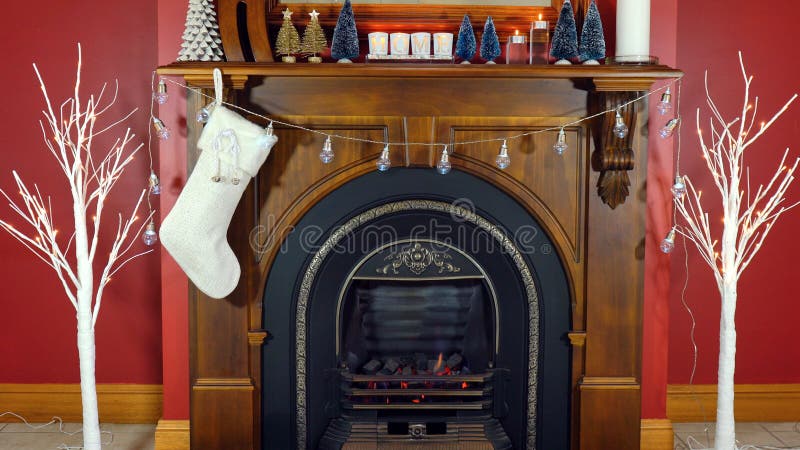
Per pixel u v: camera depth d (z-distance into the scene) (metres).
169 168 2.78
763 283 3.23
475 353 2.81
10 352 3.19
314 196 2.65
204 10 2.52
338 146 2.63
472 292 2.80
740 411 3.25
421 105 2.61
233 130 2.42
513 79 2.60
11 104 3.08
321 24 2.73
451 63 2.62
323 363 2.75
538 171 2.65
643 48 2.55
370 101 2.60
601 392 2.71
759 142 3.17
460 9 2.75
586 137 2.63
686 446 2.99
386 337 2.82
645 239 2.79
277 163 2.64
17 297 3.16
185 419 2.91
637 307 2.70
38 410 3.20
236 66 2.45
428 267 2.75
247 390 2.69
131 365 3.21
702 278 3.23
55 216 3.13
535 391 2.77
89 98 3.08
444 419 2.77
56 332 3.18
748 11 3.13
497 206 2.70
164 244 2.45
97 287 3.17
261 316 2.70
